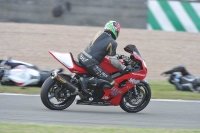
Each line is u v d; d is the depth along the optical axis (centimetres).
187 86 4084
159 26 6838
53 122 2692
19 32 6562
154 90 4069
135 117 3009
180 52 6103
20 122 2639
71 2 6969
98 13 6931
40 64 5284
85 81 3062
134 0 6862
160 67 5444
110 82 3078
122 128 2467
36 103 3284
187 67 5538
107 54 3083
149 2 6831
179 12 6706
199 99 3762
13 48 5888
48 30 6744
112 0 6888
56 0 6988
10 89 3759
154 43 6375
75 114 2986
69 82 3012
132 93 3177
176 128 2695
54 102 3306
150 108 3347
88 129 2386
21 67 3978
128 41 6378
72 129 2366
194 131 2486
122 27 6906
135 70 3167
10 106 3127
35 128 2353
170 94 3878
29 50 5850
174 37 6650
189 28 6738
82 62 3058
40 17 6981
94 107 3362
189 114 3164
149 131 2414
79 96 3077
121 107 3191
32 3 6975
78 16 6975
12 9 6969
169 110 3288
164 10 6762
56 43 6188
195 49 6247
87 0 6931
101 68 3070
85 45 6172
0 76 3959
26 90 3759
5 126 2373
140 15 6875
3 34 6425
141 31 6825
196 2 6650
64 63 3033
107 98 3136
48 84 3005
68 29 6831
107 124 2723
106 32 3116
